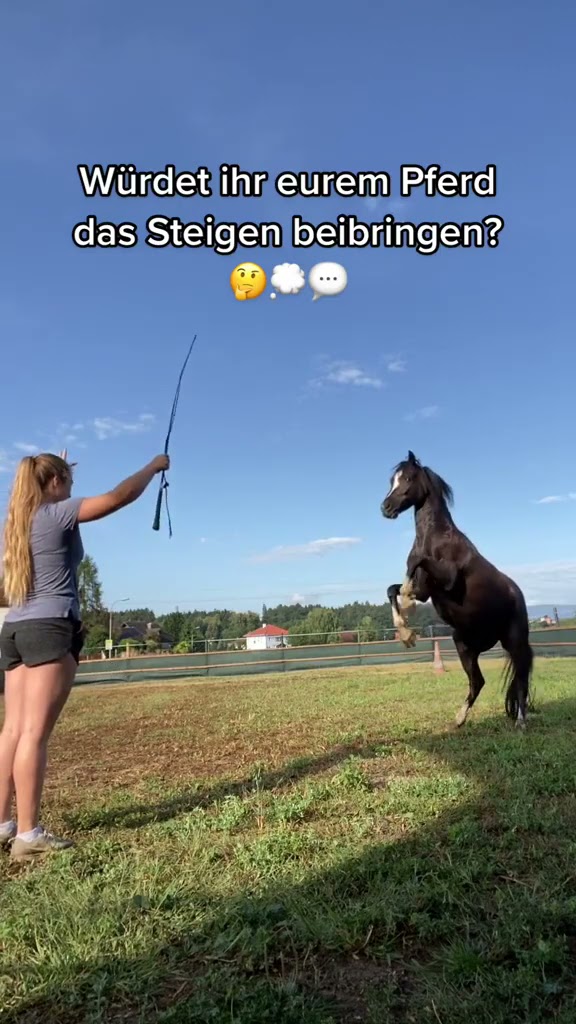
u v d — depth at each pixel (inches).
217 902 106.3
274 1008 78.3
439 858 121.0
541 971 85.4
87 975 87.7
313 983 86.4
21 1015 82.0
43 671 139.1
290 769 208.8
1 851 140.6
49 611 139.3
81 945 94.1
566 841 127.0
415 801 156.0
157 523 164.4
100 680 847.1
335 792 172.1
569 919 97.3
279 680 682.2
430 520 269.4
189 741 290.4
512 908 100.0
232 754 249.6
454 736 251.3
